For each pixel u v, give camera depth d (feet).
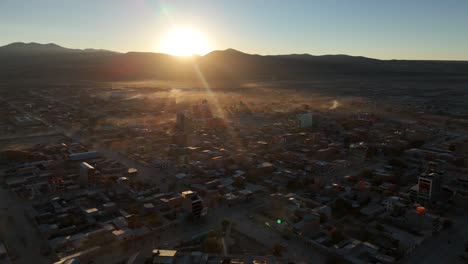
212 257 384.68
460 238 437.58
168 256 372.38
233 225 463.42
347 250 398.42
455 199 535.19
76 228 455.63
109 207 506.48
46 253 393.09
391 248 411.54
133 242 417.90
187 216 478.59
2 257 379.14
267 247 410.11
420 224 458.50
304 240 423.64
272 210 508.12
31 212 497.46
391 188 589.73
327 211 491.31
